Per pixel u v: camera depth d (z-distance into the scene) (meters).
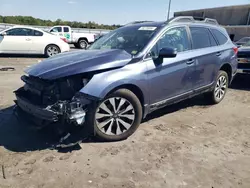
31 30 13.28
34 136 3.94
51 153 3.49
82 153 3.52
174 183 2.94
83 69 3.49
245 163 3.43
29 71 3.86
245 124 4.81
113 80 3.57
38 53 13.53
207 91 5.52
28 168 3.14
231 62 5.98
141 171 3.15
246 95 7.00
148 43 4.12
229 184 2.96
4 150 3.53
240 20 36.94
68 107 3.37
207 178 3.06
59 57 4.13
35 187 2.80
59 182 2.90
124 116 3.88
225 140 4.09
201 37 5.20
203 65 5.07
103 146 3.73
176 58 4.43
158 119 4.90
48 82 3.49
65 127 3.52
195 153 3.63
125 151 3.61
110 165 3.26
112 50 4.16
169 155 3.55
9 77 8.21
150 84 4.04
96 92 3.42
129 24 5.27
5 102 5.54
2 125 4.34
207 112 5.42
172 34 4.54
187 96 4.92
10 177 2.96
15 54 14.18
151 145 3.81
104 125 3.75
